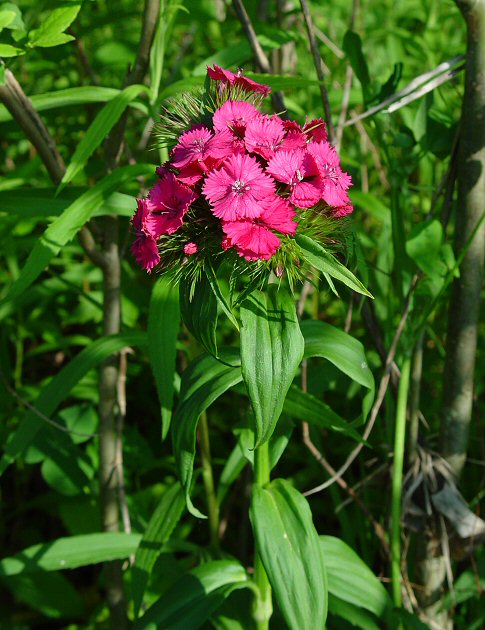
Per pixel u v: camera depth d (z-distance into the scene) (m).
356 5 0.45
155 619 0.35
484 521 0.44
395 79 0.41
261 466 0.33
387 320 0.43
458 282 0.39
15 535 0.56
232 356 0.32
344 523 0.45
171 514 0.39
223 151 0.25
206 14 0.48
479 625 0.43
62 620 0.53
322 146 0.26
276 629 0.42
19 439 0.39
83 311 0.56
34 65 0.52
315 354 0.32
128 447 0.52
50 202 0.37
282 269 0.26
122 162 0.54
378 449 0.44
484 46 0.35
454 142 0.38
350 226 0.29
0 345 0.56
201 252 0.26
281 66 0.54
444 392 0.41
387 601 0.37
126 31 0.58
